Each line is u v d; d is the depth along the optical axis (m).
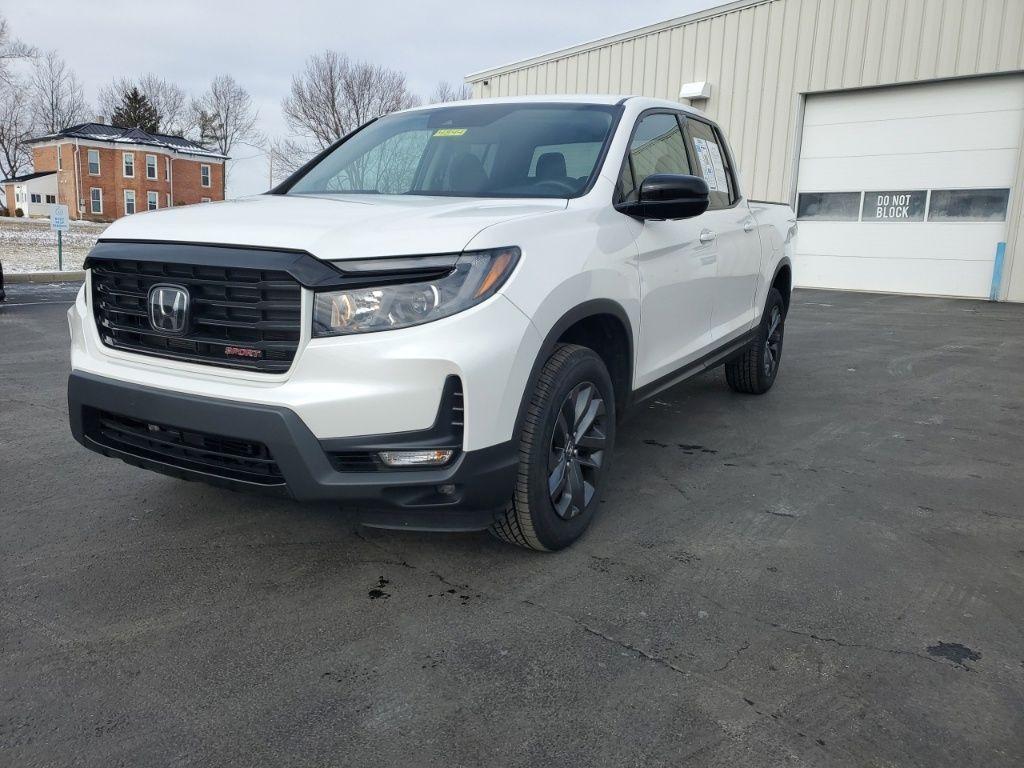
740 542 3.19
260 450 2.53
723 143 5.04
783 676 2.25
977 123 13.80
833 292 15.30
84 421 2.90
